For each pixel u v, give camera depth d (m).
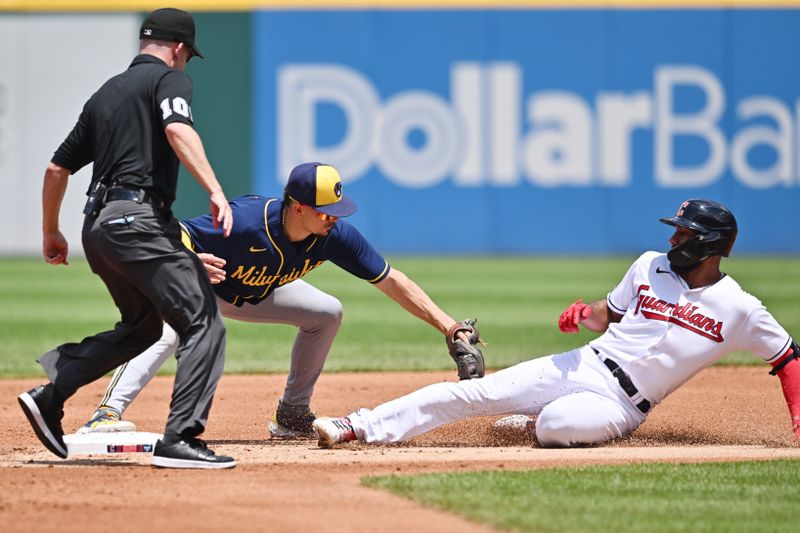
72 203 68.62
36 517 14.57
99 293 54.88
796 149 70.19
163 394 29.08
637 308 20.47
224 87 70.50
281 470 17.73
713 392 28.55
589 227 70.75
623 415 20.33
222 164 70.62
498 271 62.75
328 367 33.62
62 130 69.88
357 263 20.66
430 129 70.62
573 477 16.89
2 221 69.75
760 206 70.38
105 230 17.00
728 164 70.38
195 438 17.80
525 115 70.44
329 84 70.56
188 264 17.22
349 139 70.69
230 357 36.16
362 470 17.77
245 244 19.81
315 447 20.64
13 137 69.69
